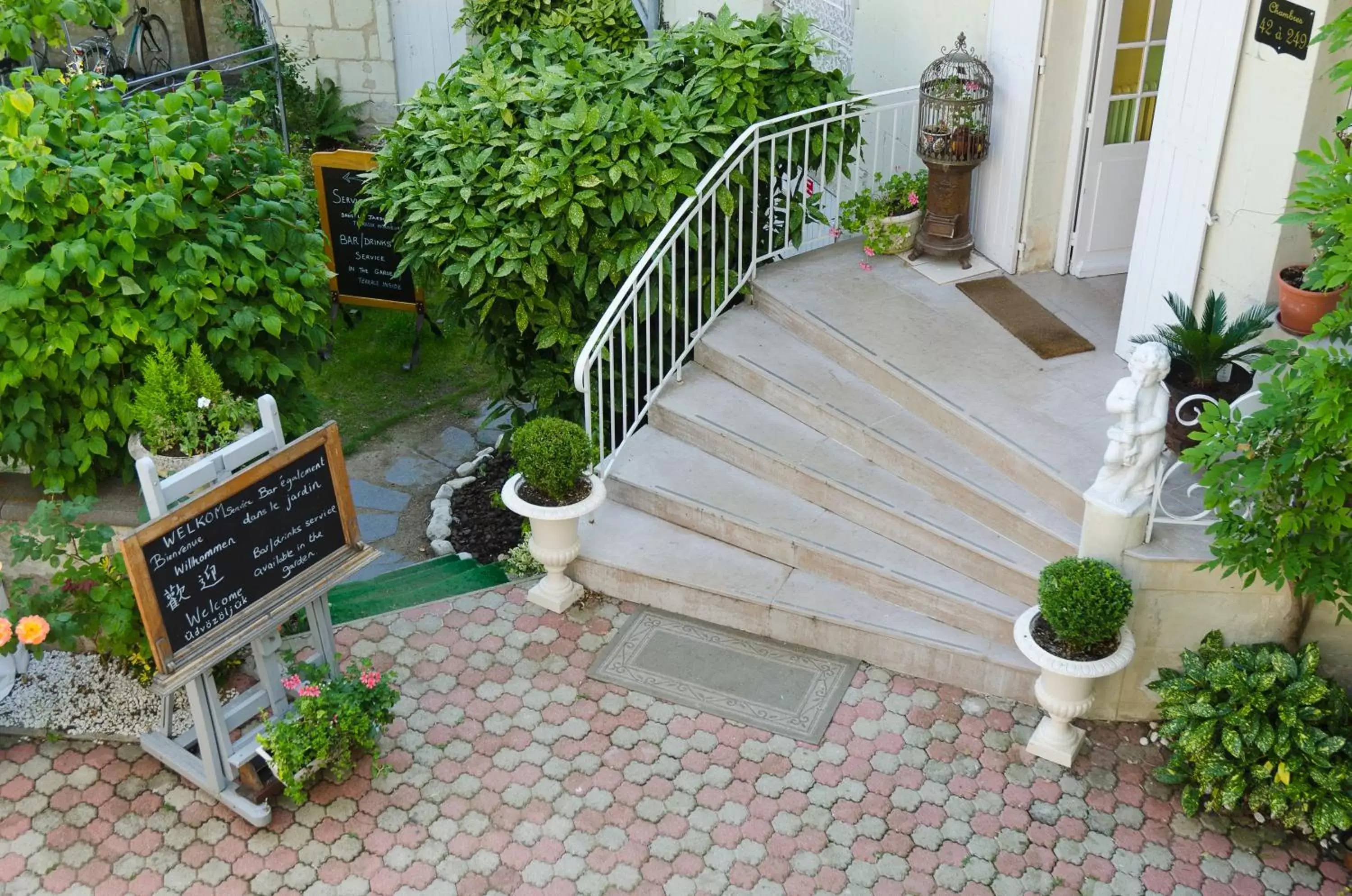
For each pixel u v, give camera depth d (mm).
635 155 7023
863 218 7875
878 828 5352
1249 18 5574
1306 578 4934
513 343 7691
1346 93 5375
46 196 5688
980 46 7574
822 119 7688
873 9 8625
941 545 6184
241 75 13266
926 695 5980
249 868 5246
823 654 6215
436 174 7348
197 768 5527
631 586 6516
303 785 5418
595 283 7188
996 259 7805
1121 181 7504
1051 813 5410
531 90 7340
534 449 6199
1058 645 5371
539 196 6855
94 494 6328
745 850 5266
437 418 9125
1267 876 5145
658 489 6777
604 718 5902
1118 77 7227
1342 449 4730
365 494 8242
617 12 10602
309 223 6793
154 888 5164
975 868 5176
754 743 5754
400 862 5254
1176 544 5457
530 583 6758
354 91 13719
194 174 6102
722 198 7215
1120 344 6855
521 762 5691
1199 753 5328
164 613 4949
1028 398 6555
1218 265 6043
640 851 5277
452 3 13250
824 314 7340
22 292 5656
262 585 5328
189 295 5914
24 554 5488
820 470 6625
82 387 6000
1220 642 5523
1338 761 5246
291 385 6762
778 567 6469
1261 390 4797
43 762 5742
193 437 5738
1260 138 5641
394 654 6289
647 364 7238
